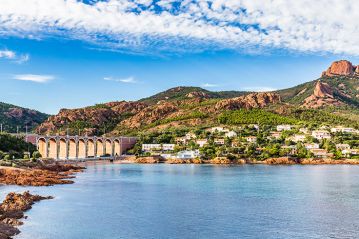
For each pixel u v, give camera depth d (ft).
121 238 256.11
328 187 499.92
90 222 294.66
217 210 343.26
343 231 273.75
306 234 266.77
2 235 247.09
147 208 350.43
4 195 395.14
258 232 271.08
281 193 445.78
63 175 632.79
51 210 333.62
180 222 297.74
